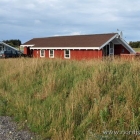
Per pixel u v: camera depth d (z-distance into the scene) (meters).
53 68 11.15
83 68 9.90
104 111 6.10
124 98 6.64
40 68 11.39
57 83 8.94
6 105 8.63
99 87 7.49
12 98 9.15
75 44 27.42
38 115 7.05
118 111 6.02
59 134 5.79
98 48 24.55
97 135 5.29
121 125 5.59
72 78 9.24
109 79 7.96
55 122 6.36
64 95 7.96
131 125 5.50
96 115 6.14
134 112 5.86
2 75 12.39
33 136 6.06
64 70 10.23
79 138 5.61
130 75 7.97
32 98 8.71
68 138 5.60
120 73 8.39
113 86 7.49
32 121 6.88
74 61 12.78
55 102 7.50
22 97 8.90
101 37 26.95
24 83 10.30
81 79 8.73
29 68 11.52
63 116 6.50
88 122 6.00
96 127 5.84
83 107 6.68
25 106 7.99
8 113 7.95
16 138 5.93
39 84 9.81
